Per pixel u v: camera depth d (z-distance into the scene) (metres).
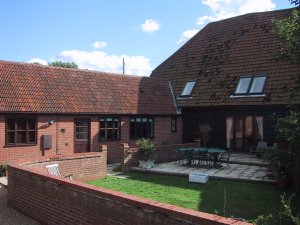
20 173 10.23
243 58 23.20
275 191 12.67
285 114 19.23
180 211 5.73
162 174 16.06
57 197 8.63
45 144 17.78
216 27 27.16
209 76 24.06
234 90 21.89
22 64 19.39
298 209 10.32
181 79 25.59
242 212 10.26
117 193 7.02
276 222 6.76
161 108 23.36
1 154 16.36
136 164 17.36
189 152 17.62
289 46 11.32
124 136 21.28
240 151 21.70
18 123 17.03
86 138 19.64
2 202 11.21
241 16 26.11
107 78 22.61
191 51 27.03
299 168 11.41
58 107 18.33
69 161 14.20
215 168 16.88
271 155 12.20
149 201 6.34
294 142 10.62
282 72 20.70
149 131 22.70
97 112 19.72
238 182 14.23
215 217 5.42
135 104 22.09
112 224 6.98
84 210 7.73
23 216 9.88
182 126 24.59
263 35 23.50
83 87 20.67
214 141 22.83
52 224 8.84
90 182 14.54
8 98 16.97
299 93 19.14
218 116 22.70
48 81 19.45
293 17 11.73
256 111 20.89
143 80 24.55
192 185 13.89
